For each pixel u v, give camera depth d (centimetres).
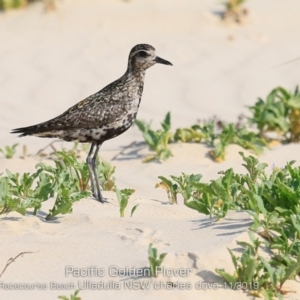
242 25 4344
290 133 2848
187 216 1825
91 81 3719
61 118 2059
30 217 1778
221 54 4009
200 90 3584
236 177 1898
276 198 1762
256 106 2884
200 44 4141
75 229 1720
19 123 3228
